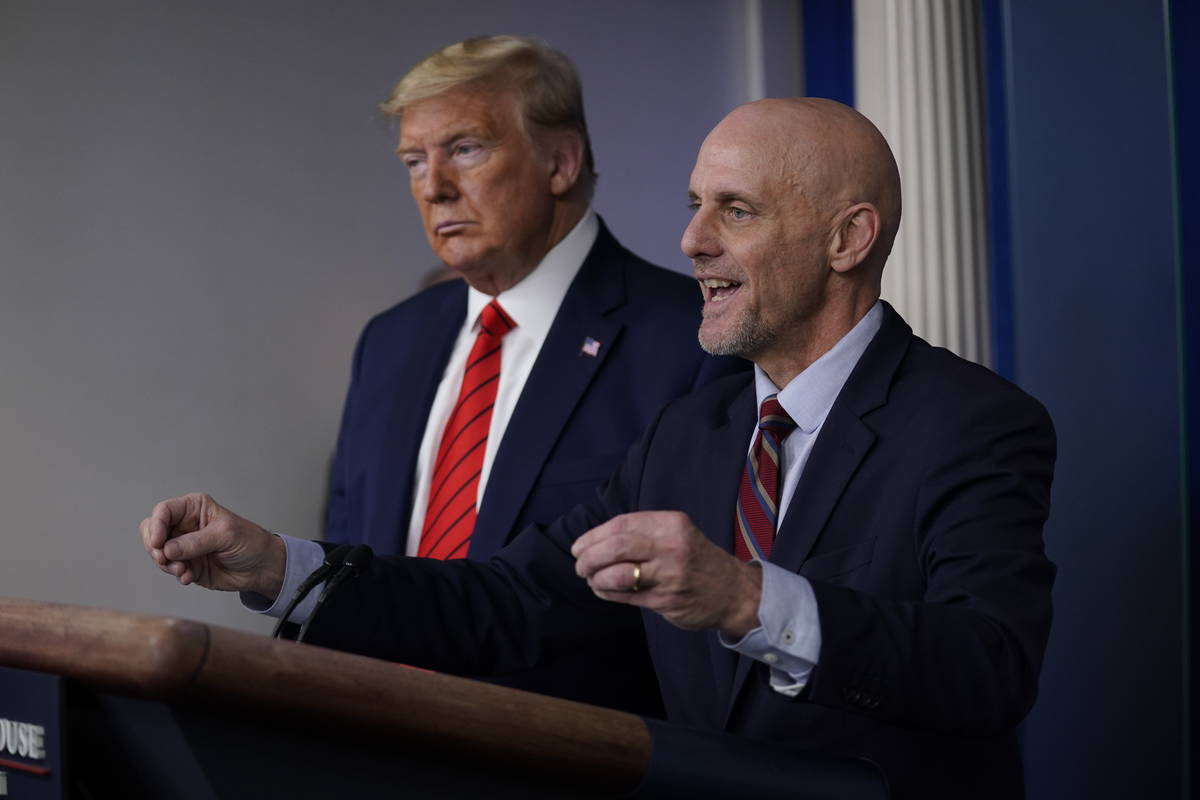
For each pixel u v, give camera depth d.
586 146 2.62
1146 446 2.70
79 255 4.11
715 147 1.80
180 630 0.83
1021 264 2.84
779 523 1.72
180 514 1.67
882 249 1.81
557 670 2.20
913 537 1.59
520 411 2.41
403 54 4.55
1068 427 2.77
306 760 0.91
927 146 3.33
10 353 4.02
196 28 4.28
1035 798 2.75
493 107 2.49
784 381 1.82
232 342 4.29
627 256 2.64
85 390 4.09
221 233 4.29
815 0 4.59
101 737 0.90
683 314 2.48
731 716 1.63
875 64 3.46
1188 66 2.70
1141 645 2.68
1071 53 2.81
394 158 4.54
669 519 1.25
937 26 3.36
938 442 1.61
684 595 1.25
